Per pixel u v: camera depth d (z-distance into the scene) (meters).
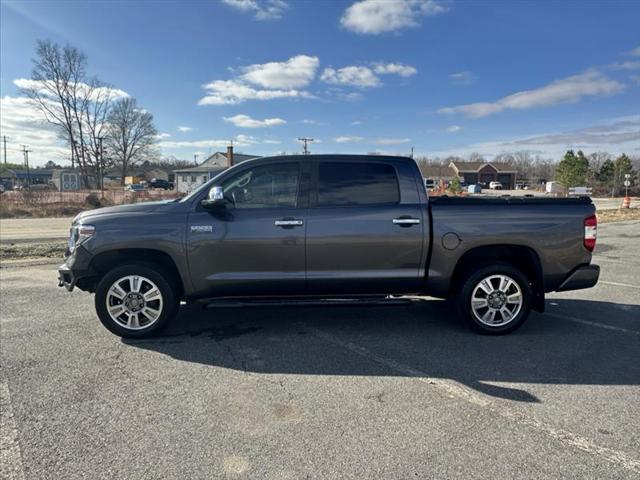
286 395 3.34
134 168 80.50
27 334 4.66
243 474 2.43
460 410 3.12
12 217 21.88
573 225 4.63
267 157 4.63
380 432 2.84
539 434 2.81
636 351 4.24
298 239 4.45
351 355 4.13
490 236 4.55
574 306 5.89
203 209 4.50
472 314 4.65
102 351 4.21
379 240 4.50
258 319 5.23
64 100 60.91
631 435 2.80
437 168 89.69
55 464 2.51
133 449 2.65
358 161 4.64
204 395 3.34
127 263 4.51
